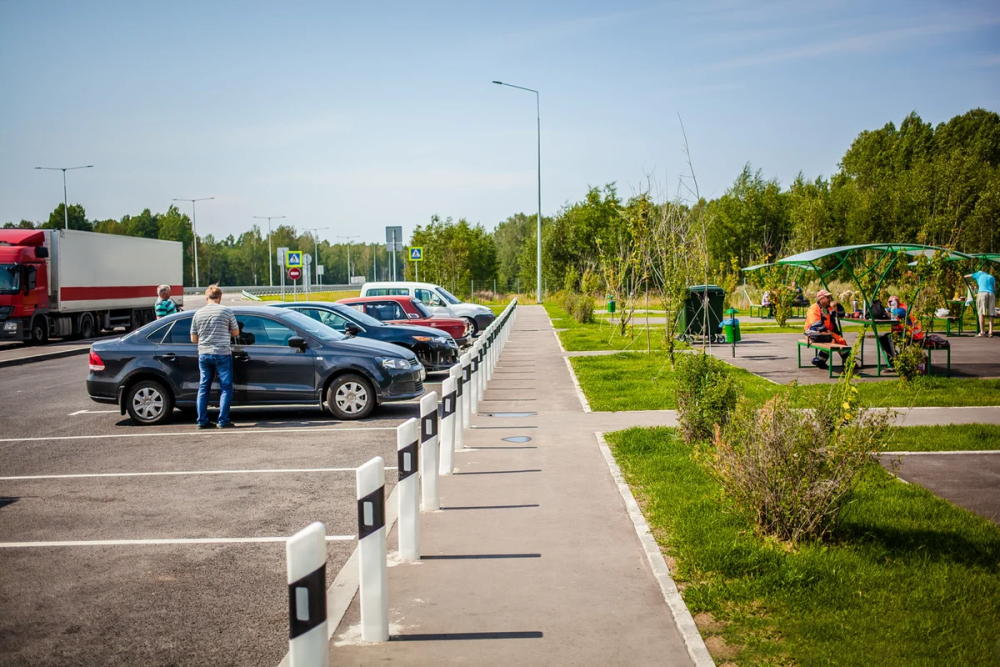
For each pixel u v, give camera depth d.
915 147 75.50
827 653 4.03
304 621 3.41
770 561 5.22
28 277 25.98
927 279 16.61
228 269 145.00
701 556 5.41
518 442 9.72
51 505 7.41
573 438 9.90
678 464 8.08
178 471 8.72
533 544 6.01
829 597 4.71
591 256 58.81
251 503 7.41
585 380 15.15
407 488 5.68
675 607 4.74
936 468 7.85
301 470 8.70
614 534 6.21
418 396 12.66
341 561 5.83
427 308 21.33
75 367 20.67
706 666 4.02
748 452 5.77
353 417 11.90
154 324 12.01
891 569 5.09
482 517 6.71
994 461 8.11
